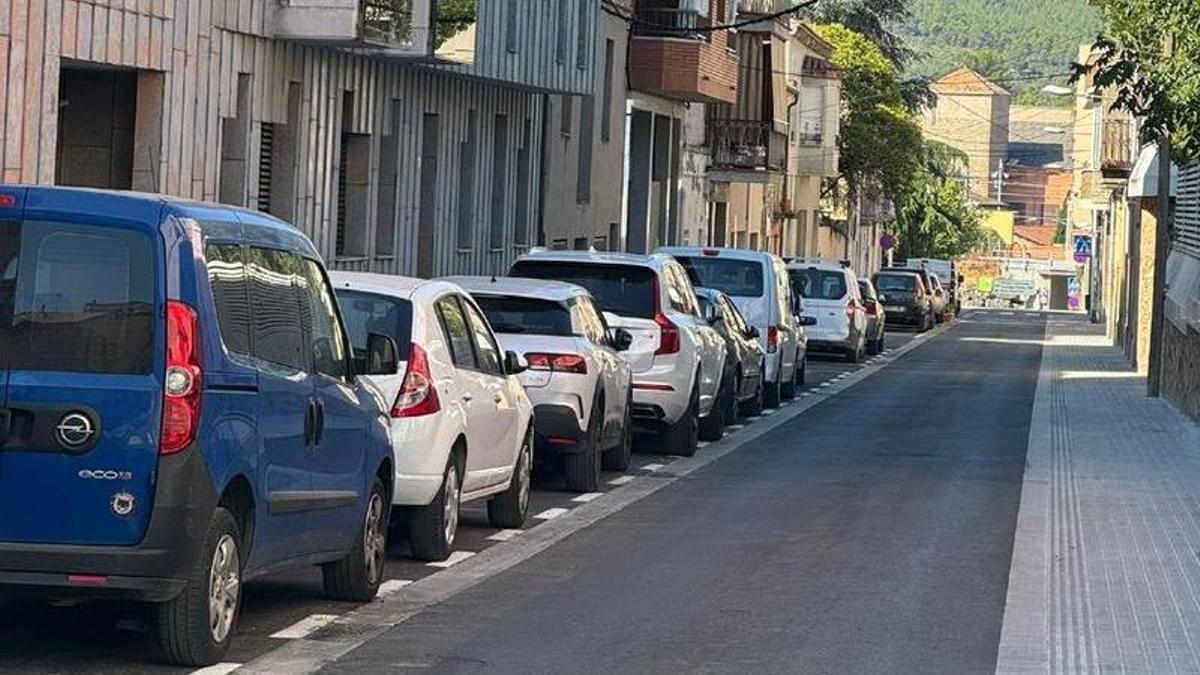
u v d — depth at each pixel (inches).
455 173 2519.7
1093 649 696.4
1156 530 1050.7
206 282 599.8
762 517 1082.1
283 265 674.2
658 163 3671.3
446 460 867.4
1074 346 3818.9
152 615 645.3
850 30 6018.7
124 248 588.7
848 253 6063.0
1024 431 1755.7
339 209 2208.4
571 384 1135.6
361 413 735.7
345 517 721.0
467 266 2583.7
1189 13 1282.0
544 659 649.6
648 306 1402.6
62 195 591.2
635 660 652.7
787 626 727.7
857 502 1168.2
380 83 2223.2
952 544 980.6
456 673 621.0
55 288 587.2
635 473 1316.4
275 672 613.0
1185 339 1990.7
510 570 858.1
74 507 578.6
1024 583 855.1
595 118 3157.0
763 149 4124.0
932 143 7411.4
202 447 589.0
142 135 1680.6
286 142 1984.5
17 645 644.1
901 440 1642.5
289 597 768.3
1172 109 1286.9
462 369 906.1
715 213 4296.3
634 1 3368.6
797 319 2298.2
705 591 808.9
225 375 603.8
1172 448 1583.4
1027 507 1152.8
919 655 676.1
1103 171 3225.9
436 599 774.5
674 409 1405.0
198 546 592.7
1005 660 671.8
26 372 581.9
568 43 2746.1
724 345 1617.9
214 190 1795.0
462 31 2202.3
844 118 5551.2
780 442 1603.1
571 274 1413.6
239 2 1814.7
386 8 1990.7
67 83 1711.4
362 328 858.8
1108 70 1316.4
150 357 583.5
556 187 2967.5
